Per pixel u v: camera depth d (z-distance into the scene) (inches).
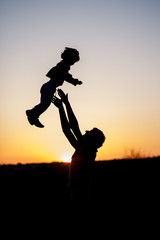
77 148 144.2
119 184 432.1
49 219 238.8
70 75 167.5
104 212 230.7
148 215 260.7
